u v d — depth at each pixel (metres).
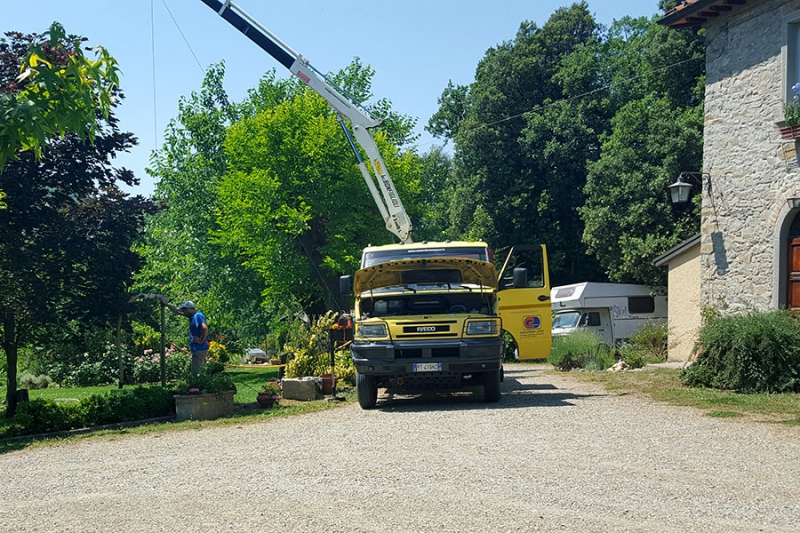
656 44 36.09
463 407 11.21
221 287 28.48
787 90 13.82
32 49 5.07
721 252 15.44
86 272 11.61
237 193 25.02
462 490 5.91
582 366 19.80
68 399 15.70
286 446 8.33
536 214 41.34
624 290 29.66
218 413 11.55
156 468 7.39
